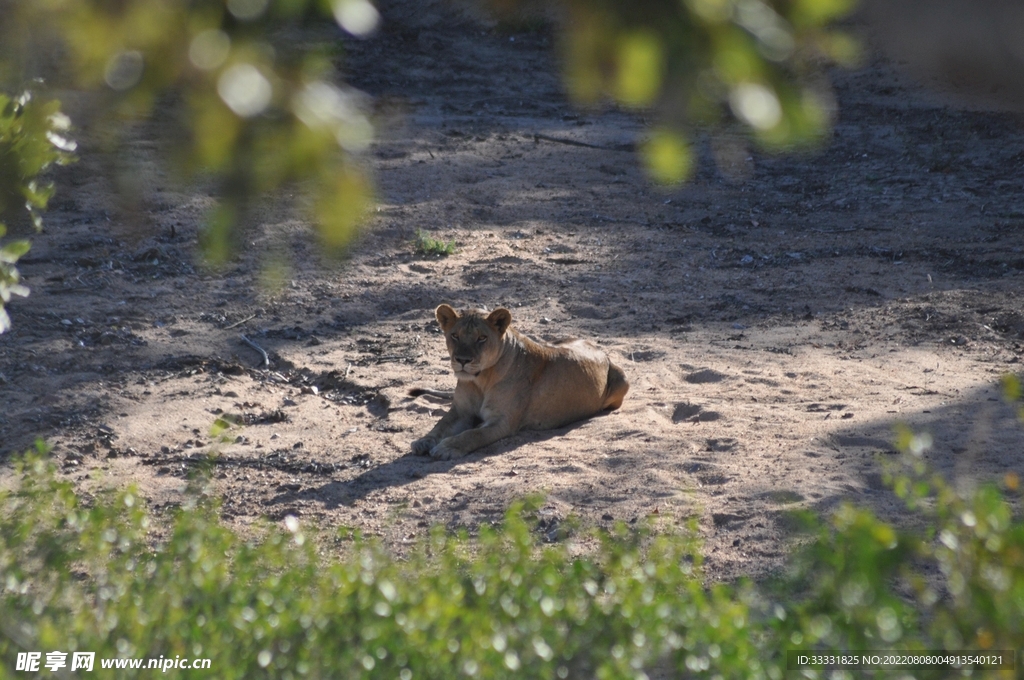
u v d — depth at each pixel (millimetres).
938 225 36219
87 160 39875
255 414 21844
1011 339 24547
